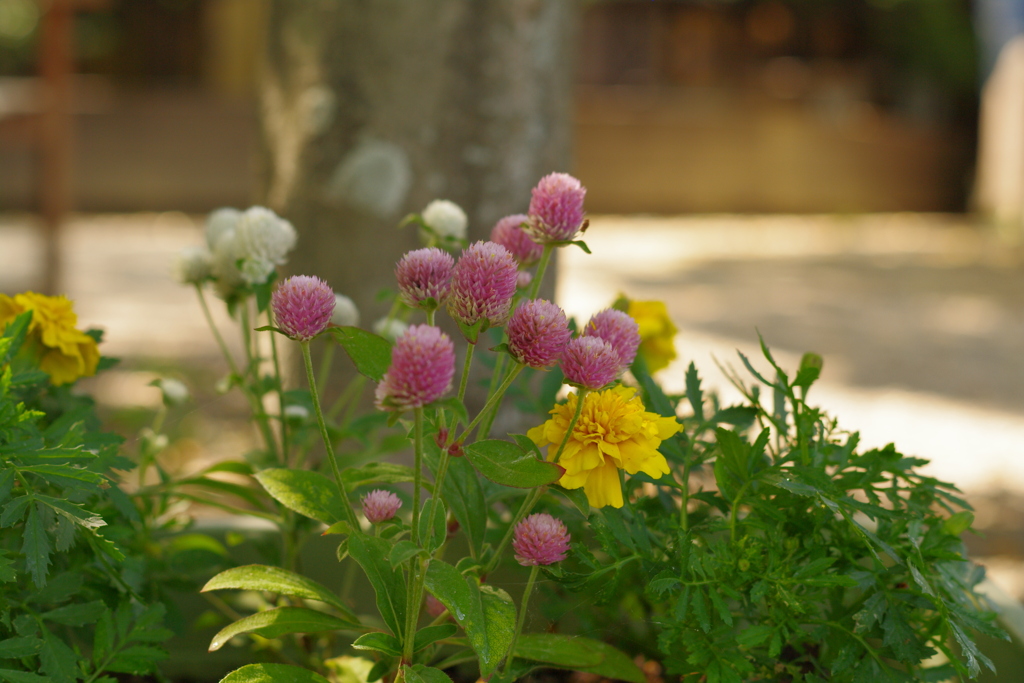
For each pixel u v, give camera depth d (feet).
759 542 3.58
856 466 3.64
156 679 4.07
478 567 3.56
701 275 20.66
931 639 3.59
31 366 3.76
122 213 26.16
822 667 3.70
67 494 3.51
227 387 4.06
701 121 28.84
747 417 3.77
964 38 30.30
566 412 3.48
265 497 4.14
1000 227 28.04
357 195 4.92
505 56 4.91
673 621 3.57
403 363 3.24
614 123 28.60
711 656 3.53
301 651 4.06
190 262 4.01
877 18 32.50
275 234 3.88
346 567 4.18
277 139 5.23
